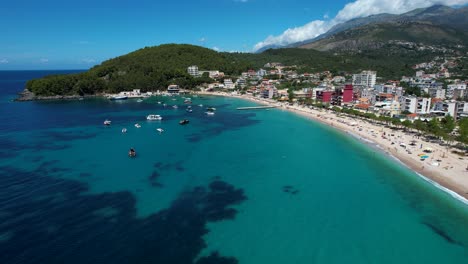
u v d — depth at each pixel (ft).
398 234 210.79
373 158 378.94
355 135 499.51
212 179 308.40
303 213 239.50
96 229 210.79
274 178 312.71
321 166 350.23
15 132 507.30
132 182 295.89
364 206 251.19
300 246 196.75
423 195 269.23
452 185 282.36
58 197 259.60
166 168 338.54
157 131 530.27
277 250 192.44
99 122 606.96
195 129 552.00
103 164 347.97
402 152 390.01
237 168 342.23
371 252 191.11
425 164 339.77
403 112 629.51
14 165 339.57
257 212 240.12
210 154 395.14
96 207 242.37
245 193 276.21
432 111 599.57
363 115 627.05
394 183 297.53
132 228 213.05
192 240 200.85
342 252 191.11
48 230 208.54
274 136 499.92
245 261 181.68
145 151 403.34
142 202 253.24
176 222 222.69
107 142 449.06
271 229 216.13
